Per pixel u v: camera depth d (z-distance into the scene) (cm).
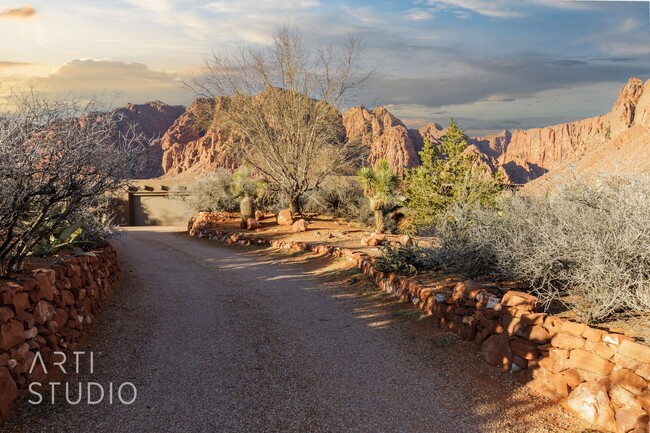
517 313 646
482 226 912
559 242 667
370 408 561
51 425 497
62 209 865
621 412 477
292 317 936
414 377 647
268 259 1641
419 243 1502
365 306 1008
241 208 2314
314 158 2484
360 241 1792
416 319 873
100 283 963
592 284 626
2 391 497
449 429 512
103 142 711
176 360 701
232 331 843
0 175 588
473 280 887
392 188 2234
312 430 510
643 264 628
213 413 545
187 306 1000
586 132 14550
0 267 621
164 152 13938
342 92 2408
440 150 2092
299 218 2472
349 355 732
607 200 702
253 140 2453
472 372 650
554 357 572
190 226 2627
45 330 618
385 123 13000
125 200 3931
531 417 527
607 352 511
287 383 629
